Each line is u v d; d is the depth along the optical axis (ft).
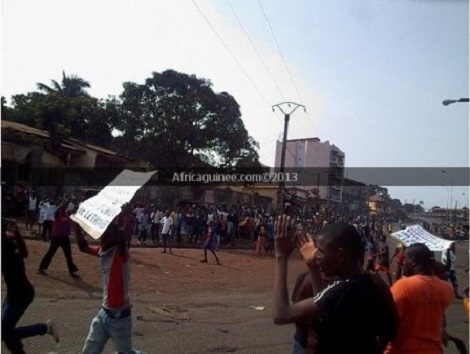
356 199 291.58
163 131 109.29
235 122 117.39
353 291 7.87
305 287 10.25
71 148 101.04
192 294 36.09
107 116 108.88
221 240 81.61
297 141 254.47
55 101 108.17
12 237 15.60
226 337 23.90
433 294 10.91
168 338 22.86
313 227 111.04
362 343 7.84
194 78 113.09
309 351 8.94
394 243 133.39
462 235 189.16
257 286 43.34
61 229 35.81
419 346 10.62
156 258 53.62
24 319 23.41
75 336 21.54
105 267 14.46
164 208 78.64
